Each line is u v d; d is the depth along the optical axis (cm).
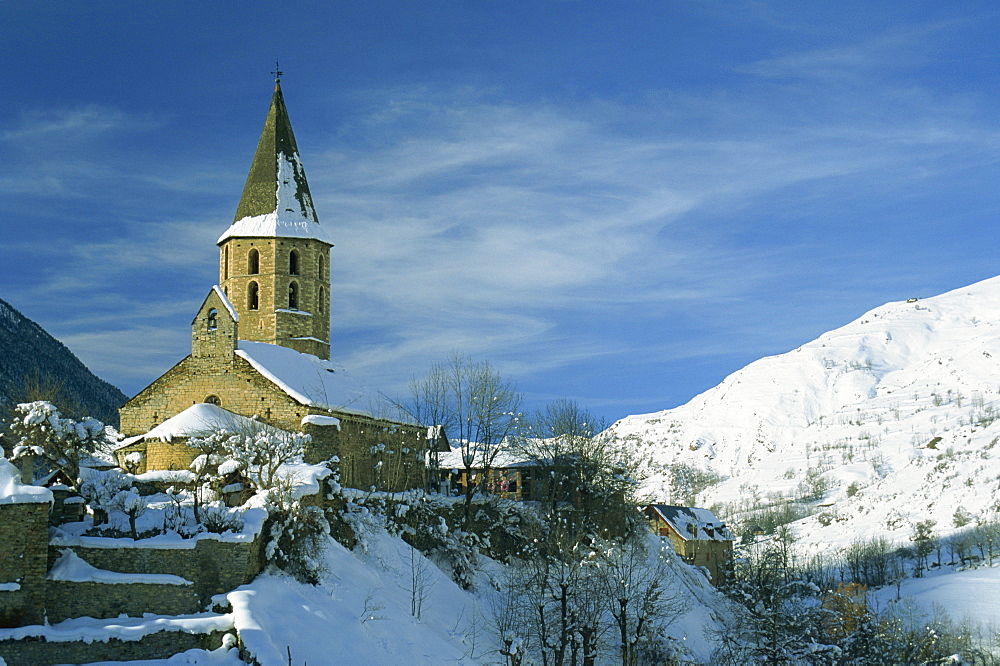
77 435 5934
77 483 5778
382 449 8569
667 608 7919
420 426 9456
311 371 8606
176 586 5116
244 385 7919
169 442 7294
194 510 5584
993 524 18825
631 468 10244
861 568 17325
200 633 4866
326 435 7731
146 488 6306
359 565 6291
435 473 9525
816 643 7456
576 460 9362
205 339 8050
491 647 6425
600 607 7125
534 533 8394
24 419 5825
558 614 6819
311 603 5397
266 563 5516
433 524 7581
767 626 7575
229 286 9219
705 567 12075
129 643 4812
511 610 6956
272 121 9525
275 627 4975
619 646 7275
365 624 5531
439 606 6581
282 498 5791
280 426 7781
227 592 5166
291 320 9156
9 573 4869
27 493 4966
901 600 13725
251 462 6159
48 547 5141
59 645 4744
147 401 8112
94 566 5172
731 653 7556
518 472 10056
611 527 9500
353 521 6638
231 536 5269
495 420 9256
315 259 9388
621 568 8281
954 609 13150
